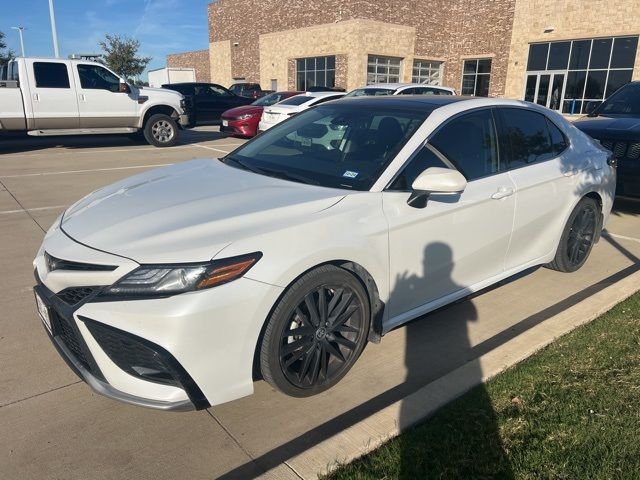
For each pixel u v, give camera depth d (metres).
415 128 3.39
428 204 3.23
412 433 2.55
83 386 3.04
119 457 2.48
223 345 2.43
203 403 2.45
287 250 2.58
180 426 2.71
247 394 2.58
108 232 2.66
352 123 3.68
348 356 3.03
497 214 3.71
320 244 2.68
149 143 13.98
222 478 2.38
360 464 2.35
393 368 3.31
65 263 2.57
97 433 2.64
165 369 2.37
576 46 22.91
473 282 3.78
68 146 13.50
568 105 23.58
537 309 4.20
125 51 38.16
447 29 28.95
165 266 2.37
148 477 2.37
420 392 2.86
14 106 11.34
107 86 12.40
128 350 2.38
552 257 4.55
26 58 11.43
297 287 2.62
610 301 3.99
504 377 3.02
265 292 2.48
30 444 2.54
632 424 2.63
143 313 2.32
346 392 3.05
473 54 27.84
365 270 2.94
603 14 21.62
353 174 3.22
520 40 25.06
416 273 3.26
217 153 12.36
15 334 3.60
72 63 11.91
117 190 3.32
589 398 2.84
